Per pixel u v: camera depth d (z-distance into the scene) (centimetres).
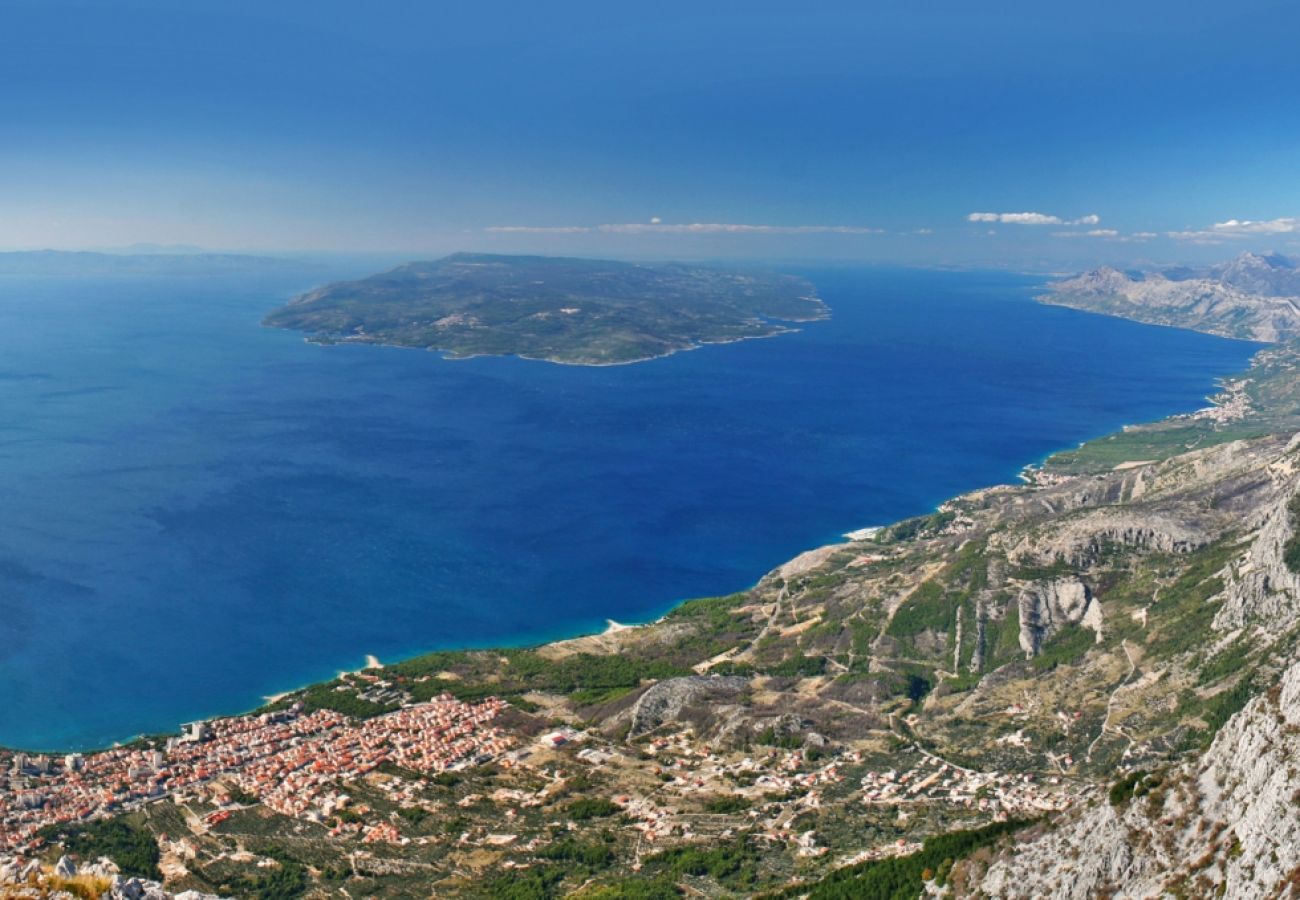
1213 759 10769
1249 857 9275
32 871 7506
